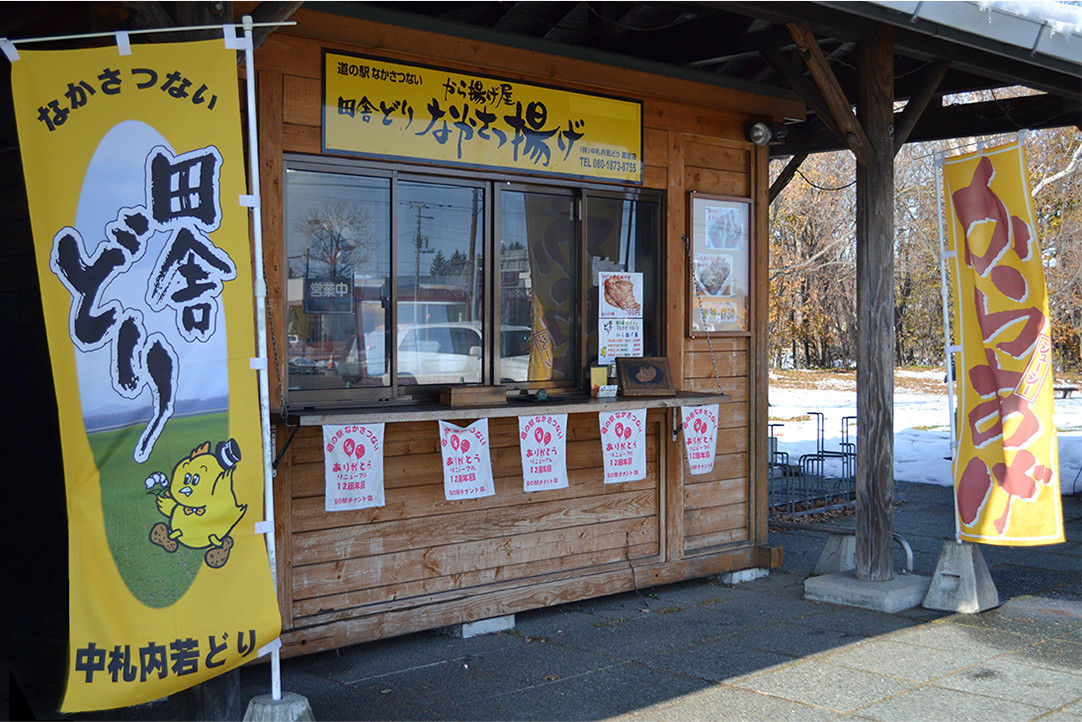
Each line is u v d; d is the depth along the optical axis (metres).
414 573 5.45
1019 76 6.71
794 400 22.88
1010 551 8.10
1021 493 6.03
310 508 5.06
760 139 7.02
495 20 6.41
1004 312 6.11
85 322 3.33
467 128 5.59
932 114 8.84
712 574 6.92
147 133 3.41
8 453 5.29
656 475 6.65
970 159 6.20
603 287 6.38
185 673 3.39
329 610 5.12
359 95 5.18
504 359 5.93
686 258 6.75
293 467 5.00
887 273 6.36
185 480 3.43
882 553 6.44
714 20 6.80
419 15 5.31
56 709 4.28
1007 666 5.05
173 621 3.39
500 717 4.33
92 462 3.33
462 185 5.67
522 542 5.93
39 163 3.33
